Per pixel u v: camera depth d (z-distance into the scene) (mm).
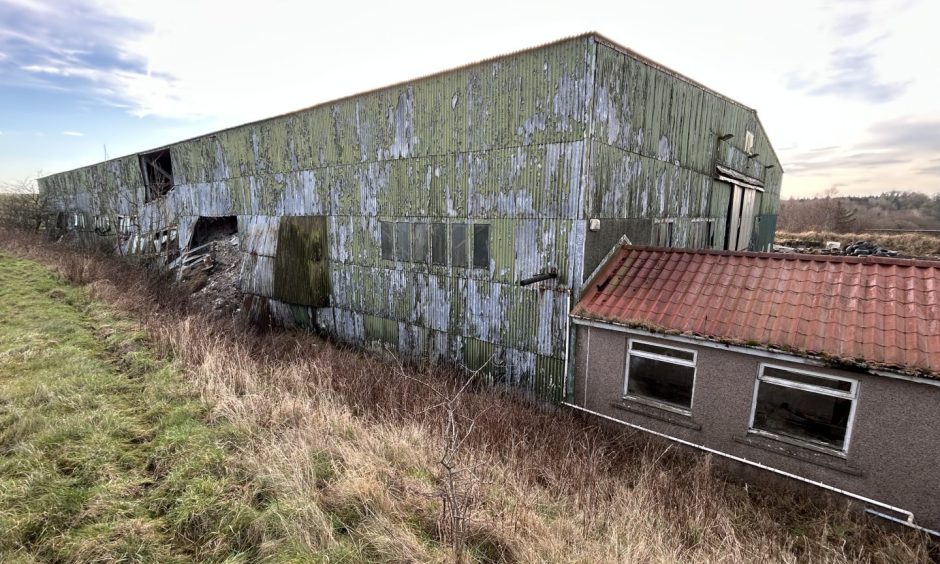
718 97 13047
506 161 9180
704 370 7195
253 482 4902
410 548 3959
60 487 4633
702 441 7336
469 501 4508
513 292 9453
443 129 10164
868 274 6793
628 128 9117
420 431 6684
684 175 11805
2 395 6652
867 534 5699
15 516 4121
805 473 6449
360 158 12188
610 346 8203
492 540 4250
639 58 9023
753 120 16391
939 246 40125
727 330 6930
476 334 10258
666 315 7594
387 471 5223
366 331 12992
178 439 5758
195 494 4680
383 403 8289
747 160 16609
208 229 20953
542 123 8531
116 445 5598
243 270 16531
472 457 5852
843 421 6172
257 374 8430
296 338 13859
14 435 5602
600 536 4754
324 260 13766
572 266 8500
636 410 7961
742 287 7527
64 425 5820
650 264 8812
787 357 6309
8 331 9883
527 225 9039
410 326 11742
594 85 7844
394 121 11156
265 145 15156
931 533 5543
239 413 6500
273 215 15453
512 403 9148
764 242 21391
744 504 6180
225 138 16719
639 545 4355
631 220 9703
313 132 13383
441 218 10562
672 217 11484
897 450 5750
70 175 29328
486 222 9711
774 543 5191
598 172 8391
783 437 6629
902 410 5664
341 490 4730
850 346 5980
